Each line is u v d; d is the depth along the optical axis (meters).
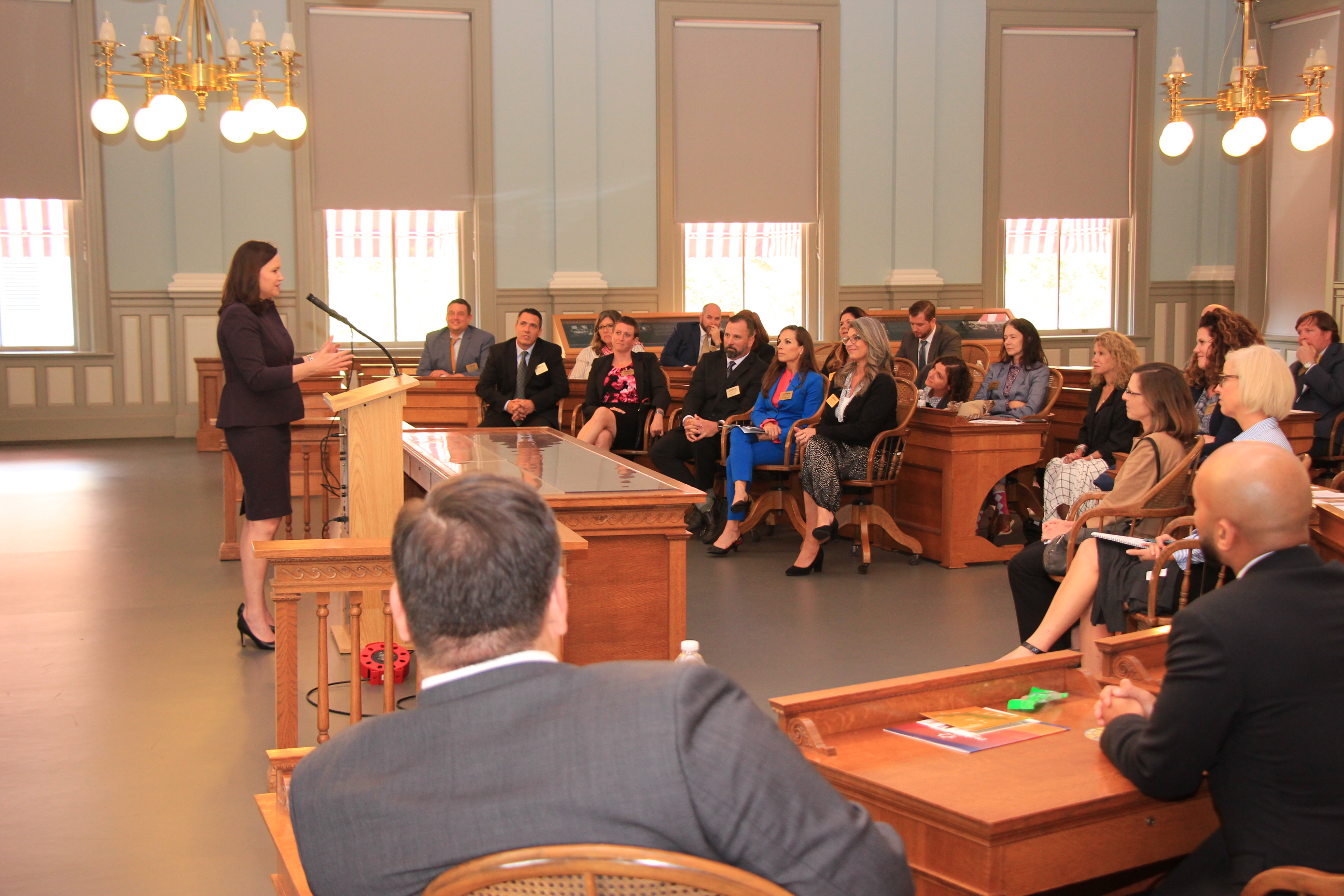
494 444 4.26
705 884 0.90
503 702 1.00
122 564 4.96
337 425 4.98
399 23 9.24
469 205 9.51
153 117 6.05
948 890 1.52
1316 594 1.51
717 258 9.98
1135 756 1.55
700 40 9.66
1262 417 3.04
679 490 3.20
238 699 3.26
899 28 9.88
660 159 9.64
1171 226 10.52
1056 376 5.93
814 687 3.39
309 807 1.01
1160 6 10.24
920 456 5.27
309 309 9.34
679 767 0.93
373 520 3.54
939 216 10.14
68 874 2.23
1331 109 9.33
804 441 4.95
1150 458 3.24
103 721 3.08
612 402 6.24
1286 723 1.45
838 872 0.95
